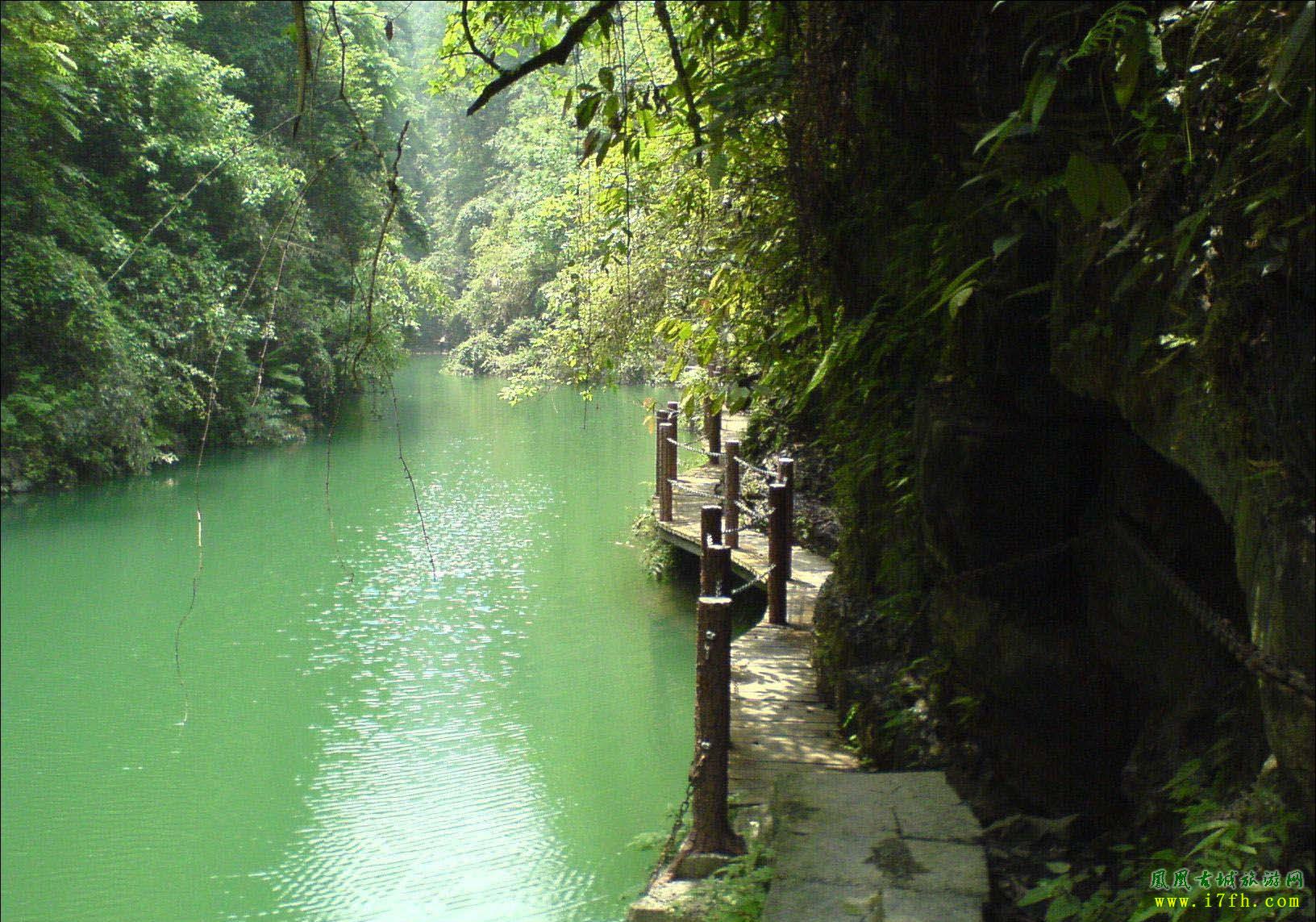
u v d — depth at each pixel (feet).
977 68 13.02
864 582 19.66
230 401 68.13
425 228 80.53
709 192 25.14
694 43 16.49
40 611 35.60
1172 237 8.80
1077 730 12.41
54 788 22.63
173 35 69.10
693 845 15.55
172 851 20.02
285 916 17.80
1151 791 10.73
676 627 34.24
